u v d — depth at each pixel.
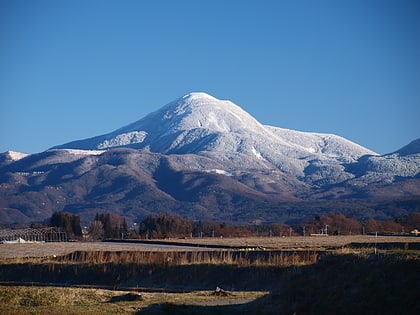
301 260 65.75
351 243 96.75
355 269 44.94
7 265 81.19
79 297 51.94
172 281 68.38
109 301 50.84
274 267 63.50
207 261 72.06
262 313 44.09
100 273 73.88
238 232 182.25
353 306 40.84
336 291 43.50
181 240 137.12
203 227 199.50
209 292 56.84
